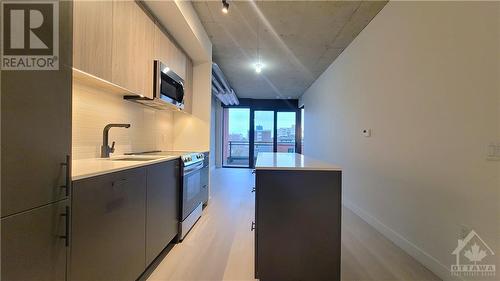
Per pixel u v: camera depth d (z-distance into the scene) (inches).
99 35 64.7
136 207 65.7
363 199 130.7
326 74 202.7
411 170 90.5
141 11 87.1
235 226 116.7
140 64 86.4
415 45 88.7
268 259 68.4
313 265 68.1
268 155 110.7
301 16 118.3
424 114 83.9
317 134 232.4
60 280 41.8
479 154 63.9
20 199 34.7
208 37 142.7
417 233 86.7
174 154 107.7
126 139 101.9
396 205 99.7
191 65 147.6
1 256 32.4
